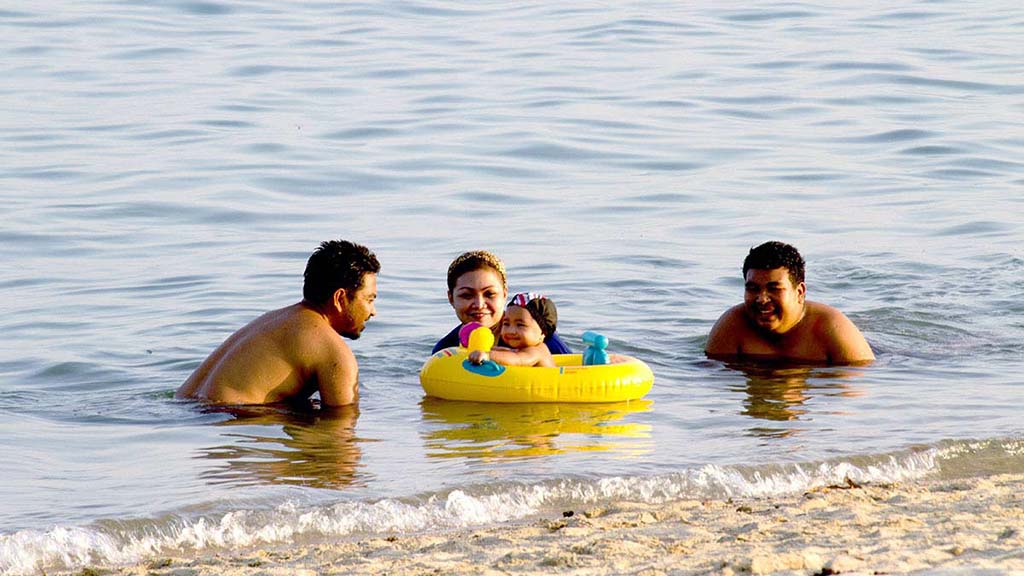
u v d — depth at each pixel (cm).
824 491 1241
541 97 4175
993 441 1405
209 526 1145
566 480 1265
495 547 1054
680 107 4075
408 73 4531
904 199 3089
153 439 1446
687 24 5450
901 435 1439
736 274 2448
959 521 1066
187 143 3581
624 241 2706
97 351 1902
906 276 2434
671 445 1410
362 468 1323
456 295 1728
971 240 2709
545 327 1678
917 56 4800
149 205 2967
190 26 5319
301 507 1184
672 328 2077
